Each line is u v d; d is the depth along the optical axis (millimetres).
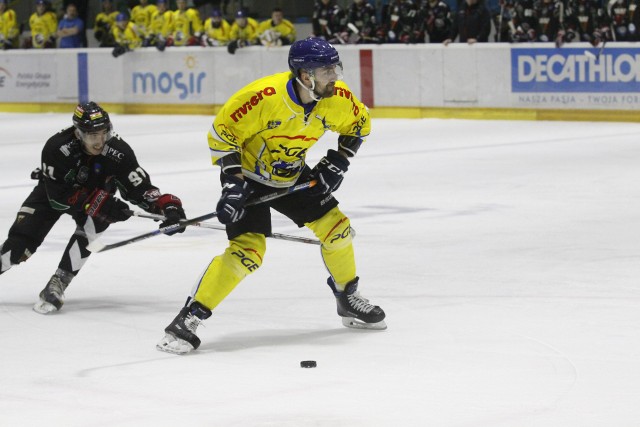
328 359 12242
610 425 9664
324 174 13203
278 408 10406
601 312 14109
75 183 14398
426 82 45969
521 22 44188
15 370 12023
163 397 10859
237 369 11891
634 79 41281
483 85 44594
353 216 23016
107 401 10750
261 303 15219
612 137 37344
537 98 43438
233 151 12602
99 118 13852
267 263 18047
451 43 45188
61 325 14234
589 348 12344
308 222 13430
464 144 36781
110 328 14031
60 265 15039
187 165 33500
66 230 22031
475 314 14219
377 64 47125
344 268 13516
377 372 11617
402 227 21453
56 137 14305
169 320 14438
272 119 12570
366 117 13375
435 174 29609
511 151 34438
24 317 14727
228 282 12820
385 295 15531
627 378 11117
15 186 29672
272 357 12383
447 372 11539
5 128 48750
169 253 19250
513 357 12070
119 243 13586
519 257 18125
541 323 13625
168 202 14156
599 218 21953
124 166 14445
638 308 14305
